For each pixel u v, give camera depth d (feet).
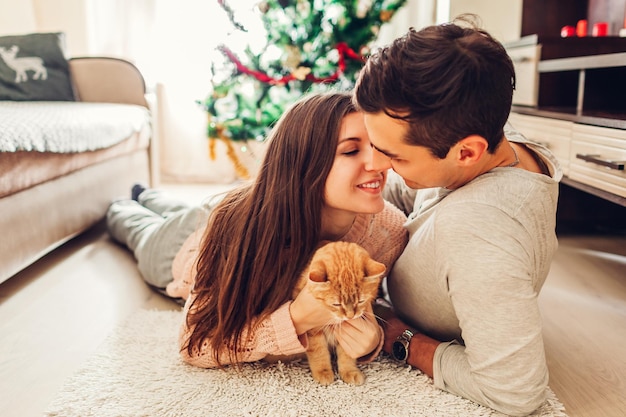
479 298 2.94
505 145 3.21
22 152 5.01
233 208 3.66
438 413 3.14
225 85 9.71
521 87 8.04
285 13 9.12
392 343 3.73
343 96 3.50
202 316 3.59
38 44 8.66
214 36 11.12
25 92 8.46
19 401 3.40
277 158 3.49
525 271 2.92
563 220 7.50
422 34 2.72
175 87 11.37
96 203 6.98
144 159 9.02
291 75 9.48
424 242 3.40
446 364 3.34
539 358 2.96
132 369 3.68
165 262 4.95
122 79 9.01
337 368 3.71
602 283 5.53
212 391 3.40
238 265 3.48
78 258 6.28
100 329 4.46
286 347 3.40
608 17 8.33
